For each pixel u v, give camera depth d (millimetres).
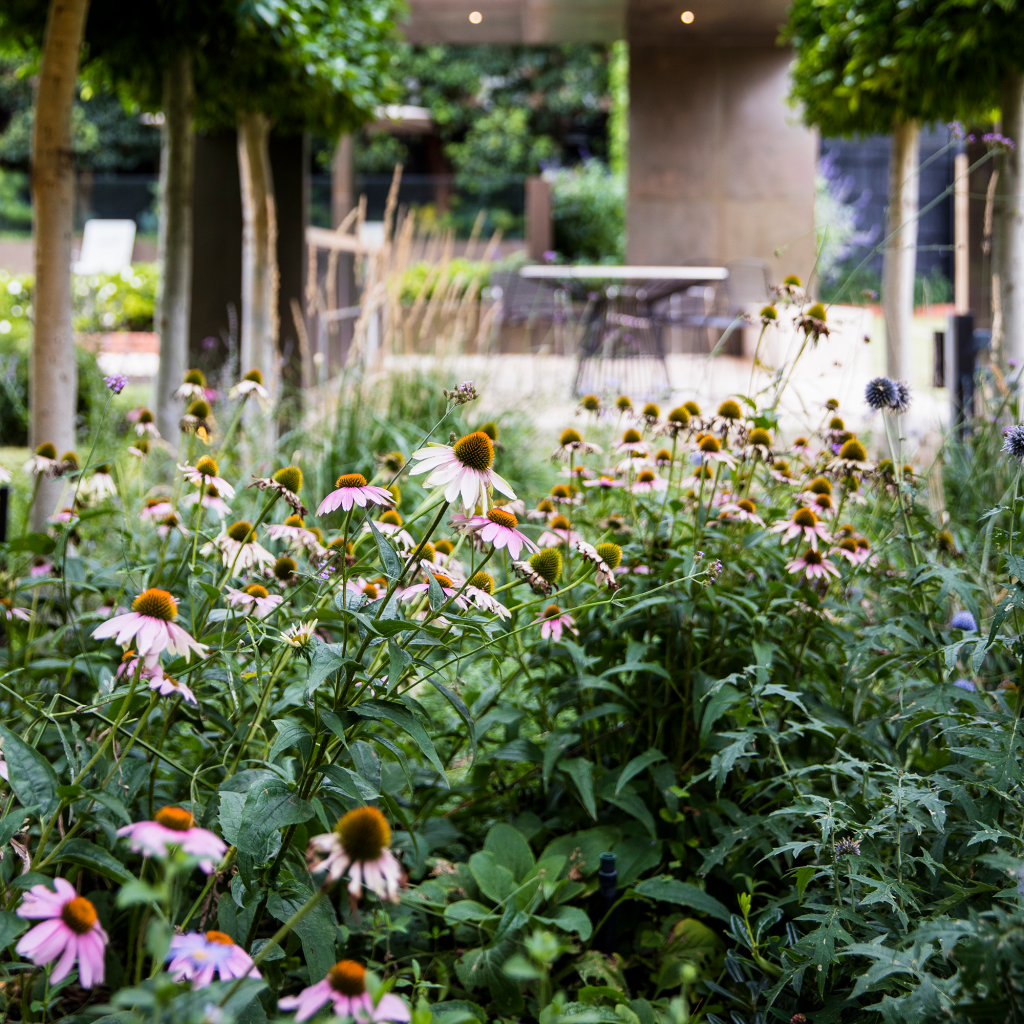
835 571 1835
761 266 7473
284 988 1500
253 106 4445
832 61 4328
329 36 4523
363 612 1312
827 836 1319
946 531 2229
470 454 1261
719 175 8898
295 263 5902
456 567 1632
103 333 5496
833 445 2148
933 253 11797
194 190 5863
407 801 1765
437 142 16359
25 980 1251
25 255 10836
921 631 1648
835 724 1650
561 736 1745
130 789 1361
